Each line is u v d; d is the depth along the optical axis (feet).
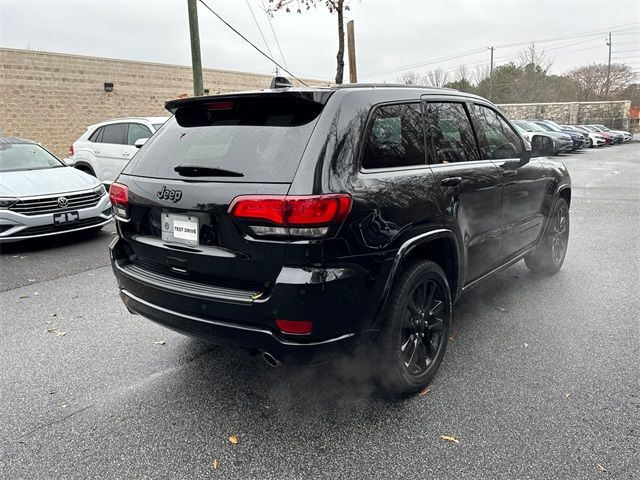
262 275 7.79
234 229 7.91
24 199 20.66
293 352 7.77
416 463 7.77
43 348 12.05
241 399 9.71
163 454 8.11
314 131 8.02
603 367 10.61
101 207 22.97
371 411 9.22
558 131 82.94
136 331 13.04
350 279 7.85
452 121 11.24
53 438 8.54
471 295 15.23
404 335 9.46
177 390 10.07
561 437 8.29
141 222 9.65
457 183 10.41
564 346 11.65
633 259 18.88
